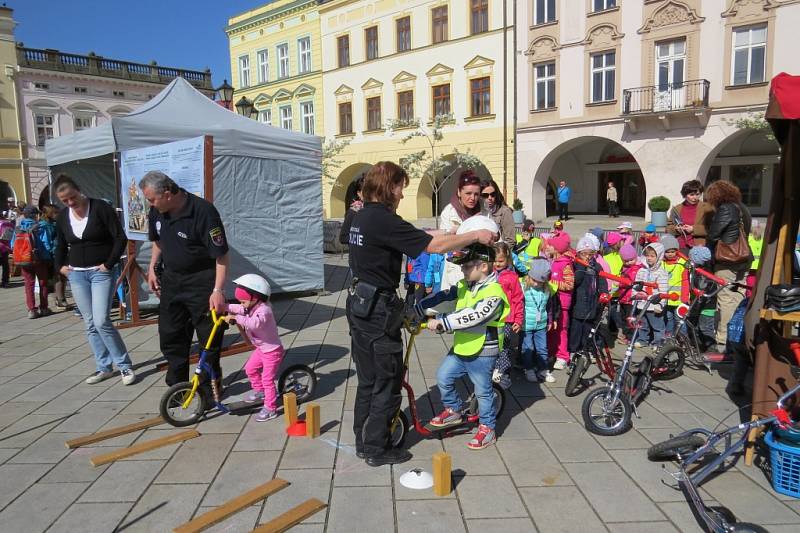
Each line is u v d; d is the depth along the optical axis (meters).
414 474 3.37
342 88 29.91
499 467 3.56
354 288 3.45
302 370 4.60
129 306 7.95
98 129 7.51
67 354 6.18
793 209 3.62
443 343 6.58
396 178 3.38
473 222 3.57
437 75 26.25
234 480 3.39
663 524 2.95
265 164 8.90
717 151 20.61
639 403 4.64
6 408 4.57
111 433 4.01
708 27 19.84
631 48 21.42
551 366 5.68
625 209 29.69
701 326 6.19
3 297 10.48
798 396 3.45
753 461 3.60
